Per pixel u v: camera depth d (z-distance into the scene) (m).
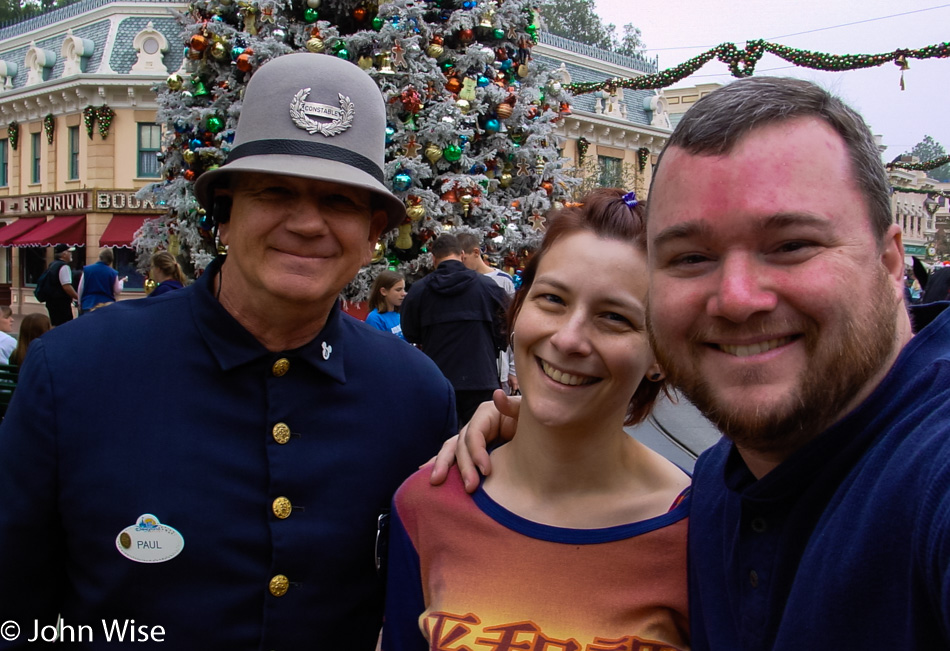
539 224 6.96
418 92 6.07
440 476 1.59
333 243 1.56
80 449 1.47
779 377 0.96
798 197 0.94
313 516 1.58
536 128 7.12
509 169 7.27
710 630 1.23
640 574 1.42
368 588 1.67
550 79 7.68
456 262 5.12
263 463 1.56
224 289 1.64
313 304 1.57
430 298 5.06
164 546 1.47
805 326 0.95
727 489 1.28
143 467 1.48
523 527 1.48
